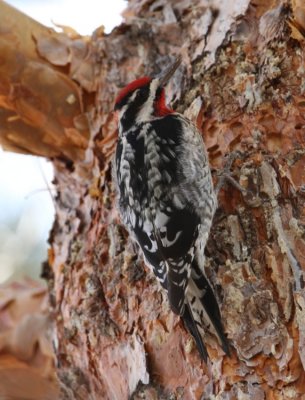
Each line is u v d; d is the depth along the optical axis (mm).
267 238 9969
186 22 11938
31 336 13492
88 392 11820
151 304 10531
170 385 10133
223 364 9664
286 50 10688
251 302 9703
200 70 11227
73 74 11992
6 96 11898
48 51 11883
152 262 10008
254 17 11141
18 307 13617
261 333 9578
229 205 10328
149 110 10852
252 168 10305
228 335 9695
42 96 11906
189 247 9836
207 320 9672
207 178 10258
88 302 11336
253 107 10641
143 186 10266
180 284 9562
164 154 10312
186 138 10398
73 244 11953
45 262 12969
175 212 10039
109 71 12055
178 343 10133
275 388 9422
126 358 10789
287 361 9398
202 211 10094
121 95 11070
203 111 10992
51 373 13594
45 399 14117
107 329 11070
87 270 11516
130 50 12102
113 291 11047
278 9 10859
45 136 12273
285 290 9656
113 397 11211
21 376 13789
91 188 11938
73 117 12078
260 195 10164
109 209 11500
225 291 9867
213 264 10078
